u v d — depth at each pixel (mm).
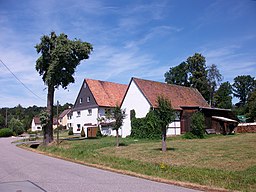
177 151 19109
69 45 31031
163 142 19516
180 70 62500
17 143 39656
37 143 37094
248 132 39781
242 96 92750
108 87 53000
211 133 35688
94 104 48562
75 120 53125
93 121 48562
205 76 59188
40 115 32031
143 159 16141
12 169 13664
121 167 13789
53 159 18703
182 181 10328
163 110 19297
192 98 43750
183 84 62906
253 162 13617
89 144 27562
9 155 21578
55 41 31562
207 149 19672
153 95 36781
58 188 9148
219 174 10875
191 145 23047
